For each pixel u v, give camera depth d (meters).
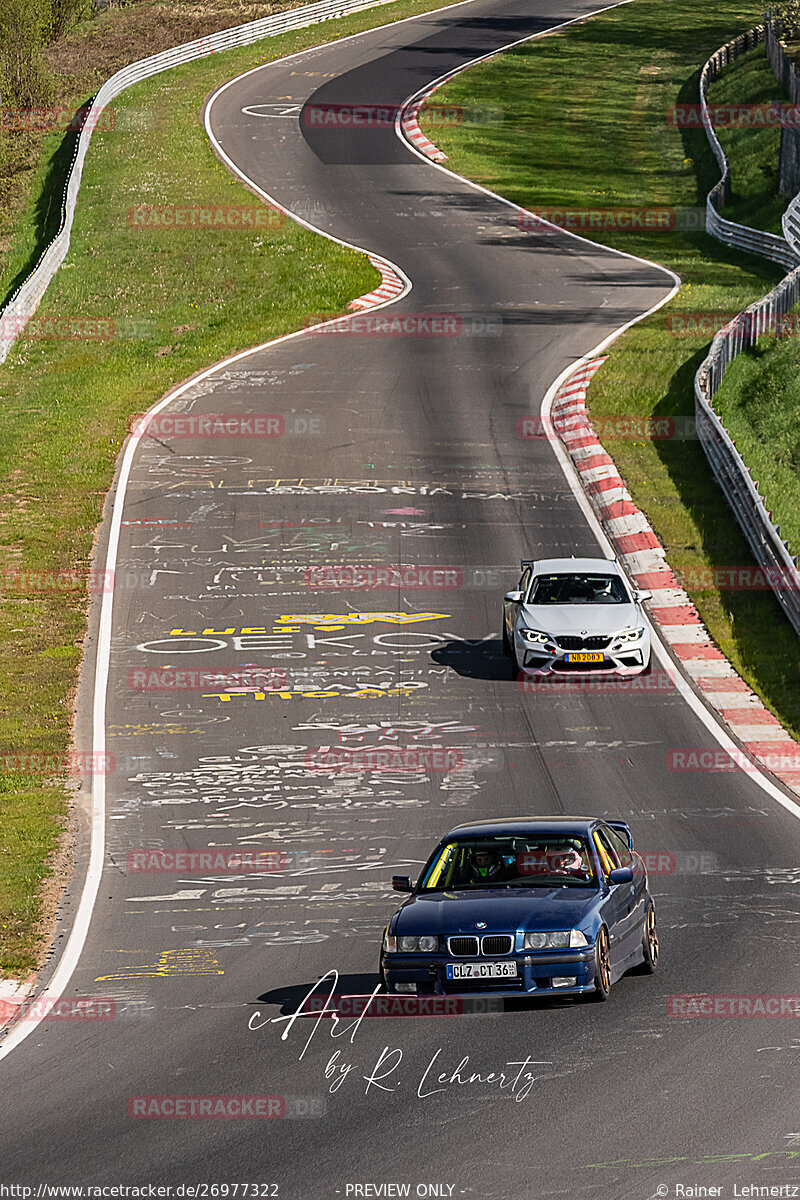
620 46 183.25
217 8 193.88
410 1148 16.36
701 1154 15.69
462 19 196.25
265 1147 16.73
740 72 159.75
